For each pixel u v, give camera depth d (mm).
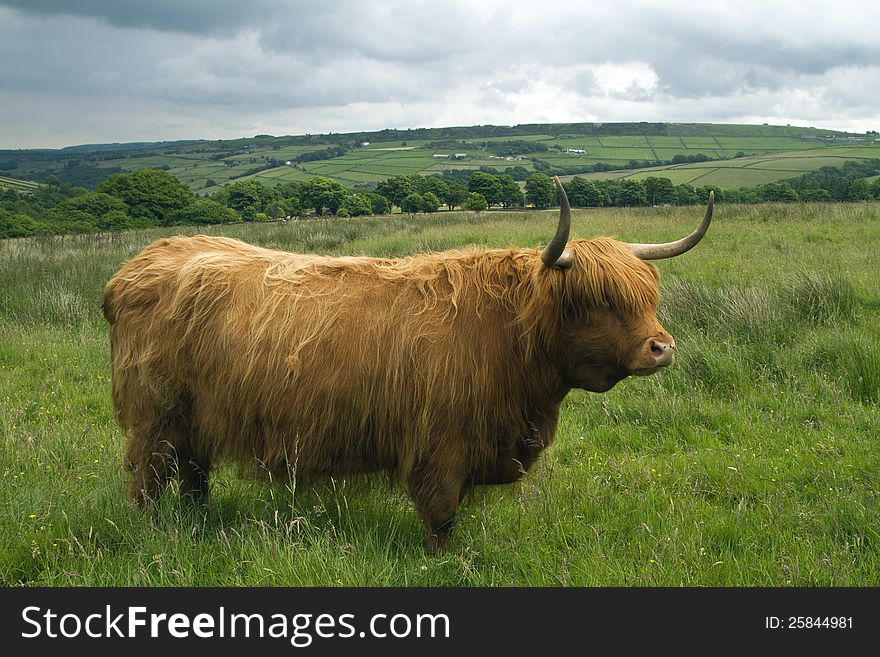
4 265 13508
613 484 4711
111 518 3936
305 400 3711
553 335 3668
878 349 6465
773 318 7762
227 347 3791
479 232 20547
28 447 4949
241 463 3990
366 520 4055
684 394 6352
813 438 5258
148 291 3992
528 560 3680
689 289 9031
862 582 3385
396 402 3688
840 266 10641
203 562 3533
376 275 3914
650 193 66812
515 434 3814
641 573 3428
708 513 4207
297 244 19406
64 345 8375
